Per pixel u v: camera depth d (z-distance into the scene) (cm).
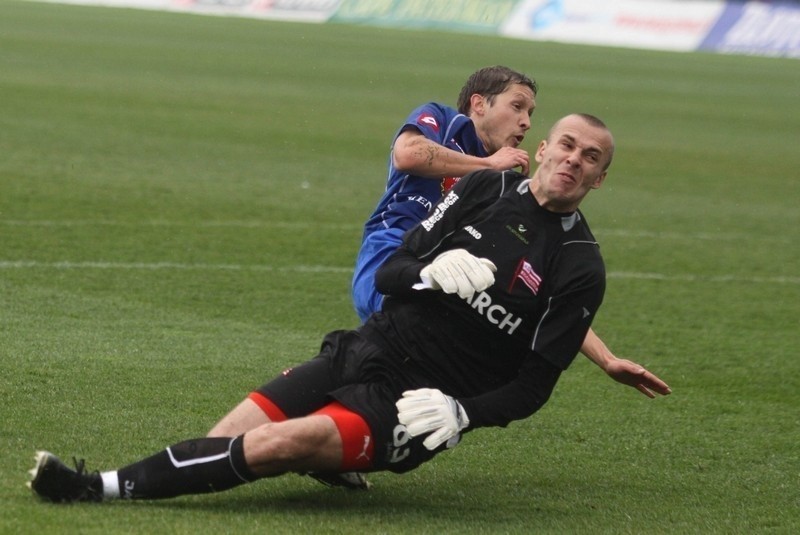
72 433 1855
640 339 3002
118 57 10456
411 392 1527
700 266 3991
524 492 1778
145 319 2780
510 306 1602
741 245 4403
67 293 2969
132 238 3691
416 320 1620
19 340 2448
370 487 1742
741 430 2264
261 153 5794
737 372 2725
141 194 4431
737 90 11675
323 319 2950
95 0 18388
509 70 2034
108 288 3066
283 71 10356
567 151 1602
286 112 7600
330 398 1572
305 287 3275
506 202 1641
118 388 2159
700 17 17175
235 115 7250
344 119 7444
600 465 1970
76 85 8131
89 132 5991
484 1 17725
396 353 1617
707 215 5000
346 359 1620
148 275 3247
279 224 4106
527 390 1588
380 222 1992
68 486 1472
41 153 5197
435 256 1653
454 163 1869
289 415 1590
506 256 1612
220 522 1468
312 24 16925
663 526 1642
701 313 3328
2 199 4103
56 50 10619
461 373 1625
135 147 5628
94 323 2688
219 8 18125
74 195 4297
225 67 10350
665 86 11556
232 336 2694
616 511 1703
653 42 17012
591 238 1639
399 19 17838
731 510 1755
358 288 1953
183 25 14862
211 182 4847
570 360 1596
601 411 2322
